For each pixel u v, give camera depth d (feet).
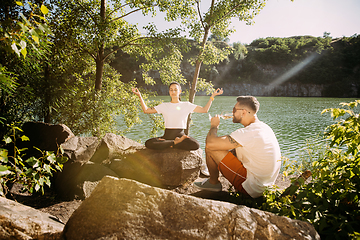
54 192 9.39
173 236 4.05
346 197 5.48
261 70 358.23
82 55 24.35
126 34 25.82
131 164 10.50
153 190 4.63
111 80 28.40
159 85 256.11
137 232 4.07
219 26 24.23
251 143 7.39
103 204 4.43
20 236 4.08
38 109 19.83
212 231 4.15
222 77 357.00
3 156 6.23
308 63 363.97
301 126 54.03
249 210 4.58
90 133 26.22
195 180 11.05
